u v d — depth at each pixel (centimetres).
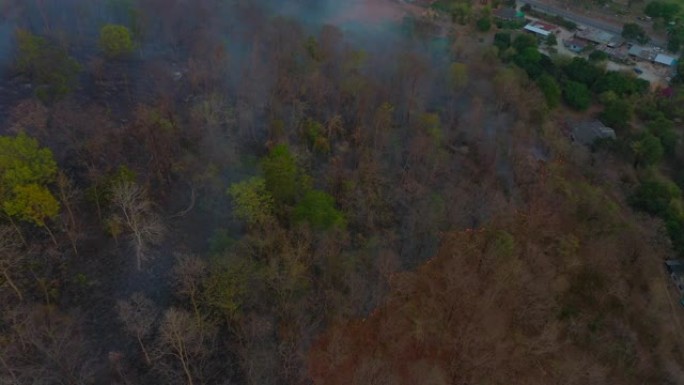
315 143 12950
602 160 15300
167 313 8344
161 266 9944
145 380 8412
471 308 10081
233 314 8981
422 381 9069
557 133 15425
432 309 10100
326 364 9112
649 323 11175
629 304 11356
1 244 8869
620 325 10894
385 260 10512
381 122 13400
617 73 19200
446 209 11875
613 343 10575
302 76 14625
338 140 13588
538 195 12888
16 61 14012
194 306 8775
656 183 14125
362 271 10362
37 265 9562
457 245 11206
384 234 11319
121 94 14100
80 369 8344
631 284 11744
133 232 10219
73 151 11656
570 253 11669
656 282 11819
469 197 12350
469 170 13488
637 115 18062
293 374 8825
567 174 14075
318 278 9975
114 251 10100
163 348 8488
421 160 13000
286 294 9488
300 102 13950
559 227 12350
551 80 17688
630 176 15062
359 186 12038
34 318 8644
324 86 14425
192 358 8619
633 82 19075
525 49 19875
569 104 18212
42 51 13688
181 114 13550
